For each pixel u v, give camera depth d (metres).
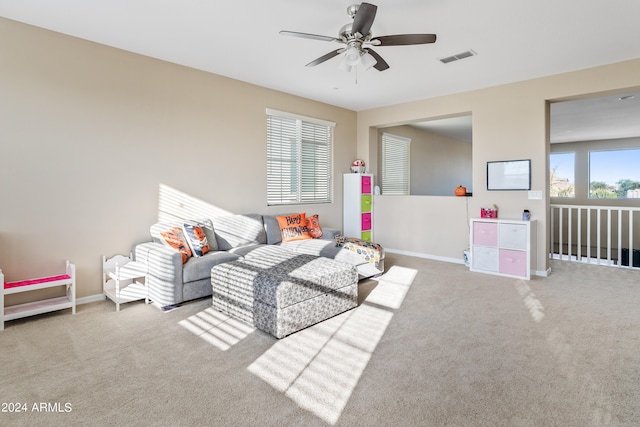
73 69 3.37
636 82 3.90
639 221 8.58
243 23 3.12
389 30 3.21
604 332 2.80
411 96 5.53
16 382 2.08
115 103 3.64
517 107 4.75
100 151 3.55
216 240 4.27
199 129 4.33
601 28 3.17
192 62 4.07
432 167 8.86
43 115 3.21
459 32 3.25
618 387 2.03
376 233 6.52
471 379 2.12
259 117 5.01
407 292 3.87
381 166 7.11
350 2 2.75
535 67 4.18
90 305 3.44
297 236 4.94
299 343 2.61
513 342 2.62
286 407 1.85
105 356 2.40
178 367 2.26
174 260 3.27
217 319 3.08
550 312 3.25
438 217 5.67
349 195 6.32
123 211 3.72
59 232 3.33
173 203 4.11
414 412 1.81
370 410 1.83
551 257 5.88
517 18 2.99
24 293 3.19
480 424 1.72
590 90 4.19
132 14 2.96
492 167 5.00
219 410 1.83
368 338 2.69
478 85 4.94
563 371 2.21
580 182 9.41
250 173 4.93
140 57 3.80
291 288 2.74
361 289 3.98
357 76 4.57
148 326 2.92
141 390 2.00
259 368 2.25
